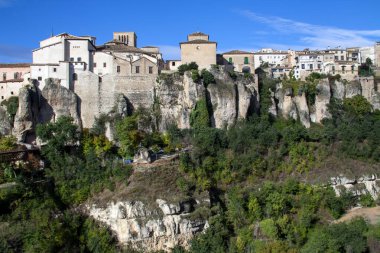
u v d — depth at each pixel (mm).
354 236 102875
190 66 148875
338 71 181250
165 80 142500
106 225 108562
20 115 131125
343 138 141750
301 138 139250
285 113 154000
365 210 125188
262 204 117125
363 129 145250
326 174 130500
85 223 109125
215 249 104688
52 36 152000
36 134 127562
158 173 115188
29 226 102688
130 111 141250
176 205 108812
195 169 119812
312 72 175250
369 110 161250
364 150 139000
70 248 103875
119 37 179750
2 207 104938
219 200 118875
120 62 143375
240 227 111875
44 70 138125
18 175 113000
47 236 100938
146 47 172250
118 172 115938
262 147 134375
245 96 145500
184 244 107438
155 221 107375
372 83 169250
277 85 157500
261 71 173250
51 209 108500
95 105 140000
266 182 123250
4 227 101312
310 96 158125
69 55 143625
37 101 135375
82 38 144250
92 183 116125
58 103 136500
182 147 131000
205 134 132375
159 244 106875
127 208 108375
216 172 125250
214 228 107438
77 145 125750
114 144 130000
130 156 122500
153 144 130500
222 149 132375
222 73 147250
